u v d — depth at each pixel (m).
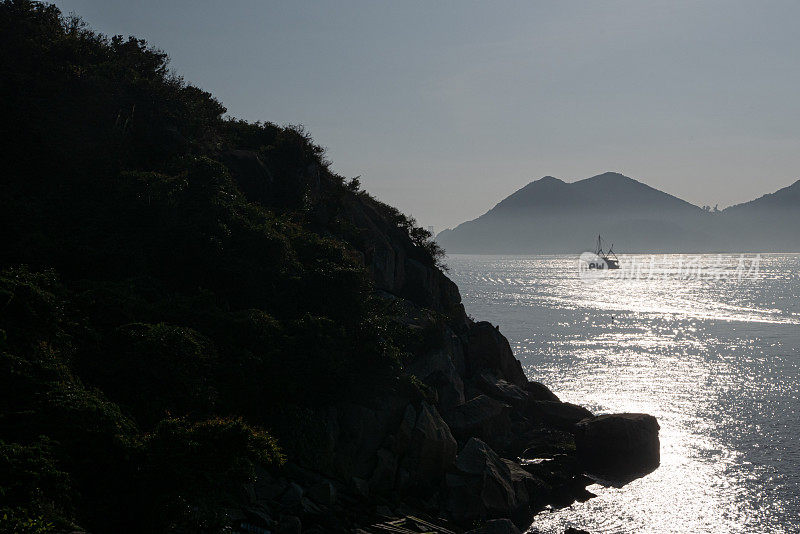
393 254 62.41
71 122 44.78
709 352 108.25
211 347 31.78
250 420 31.84
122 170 43.16
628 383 83.00
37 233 36.19
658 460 51.69
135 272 36.59
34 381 22.95
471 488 37.72
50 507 18.56
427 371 47.22
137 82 49.94
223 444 22.72
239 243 40.12
